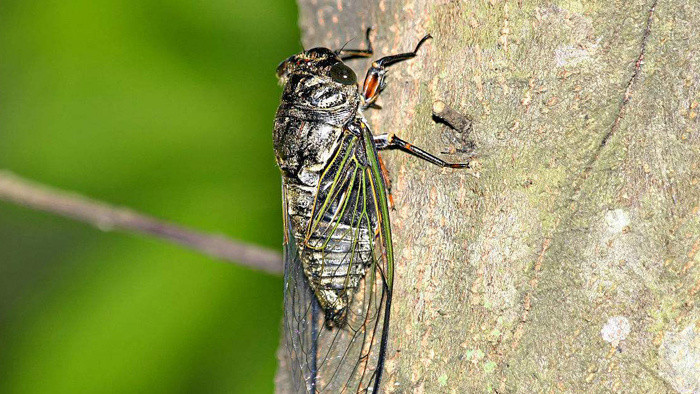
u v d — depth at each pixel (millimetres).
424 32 479
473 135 468
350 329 484
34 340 557
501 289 465
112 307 555
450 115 466
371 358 479
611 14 461
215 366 555
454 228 470
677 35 460
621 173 461
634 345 459
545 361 462
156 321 554
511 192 465
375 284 483
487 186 467
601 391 460
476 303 467
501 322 465
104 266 559
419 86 478
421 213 475
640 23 460
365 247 485
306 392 487
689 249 458
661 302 459
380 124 488
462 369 467
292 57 505
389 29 487
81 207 516
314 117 497
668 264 459
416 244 474
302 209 498
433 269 471
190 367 554
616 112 461
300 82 499
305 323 491
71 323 556
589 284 461
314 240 493
